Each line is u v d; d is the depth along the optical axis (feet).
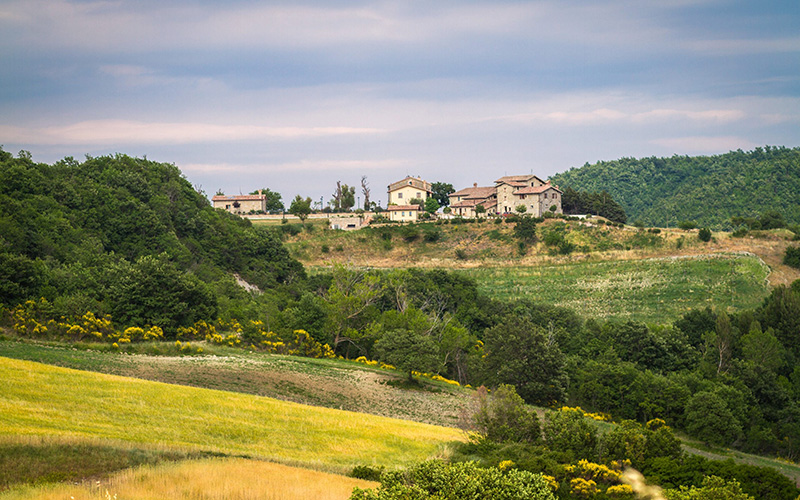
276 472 124.47
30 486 100.73
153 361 236.63
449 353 321.52
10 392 153.07
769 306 363.76
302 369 264.93
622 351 328.29
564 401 286.25
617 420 280.92
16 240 296.10
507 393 200.23
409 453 160.97
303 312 327.67
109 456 118.01
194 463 121.49
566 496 145.28
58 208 355.97
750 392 286.46
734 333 339.77
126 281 282.56
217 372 232.53
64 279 284.61
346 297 333.62
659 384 279.90
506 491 102.06
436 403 246.06
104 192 387.14
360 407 224.12
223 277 382.83
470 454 169.37
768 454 267.59
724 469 159.94
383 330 331.16
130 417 151.84
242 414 171.73
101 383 177.06
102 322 262.47
